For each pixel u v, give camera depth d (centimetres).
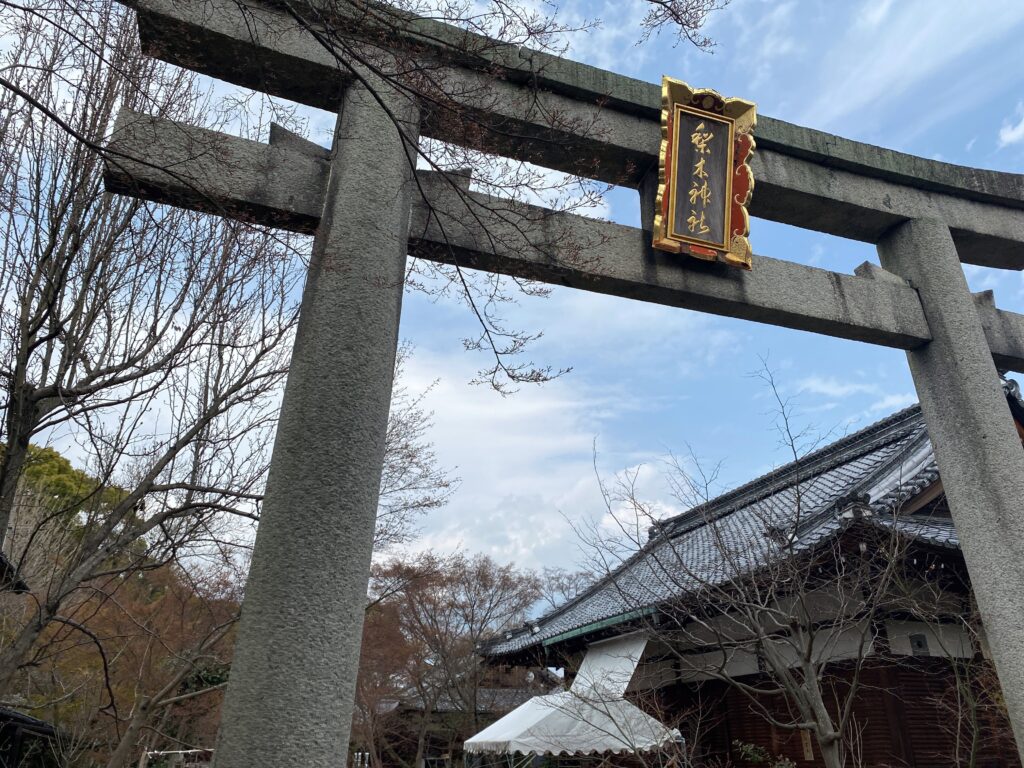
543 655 1512
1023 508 583
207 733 1617
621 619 1030
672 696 1180
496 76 522
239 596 1212
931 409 652
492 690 2511
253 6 476
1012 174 757
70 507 583
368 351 418
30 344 505
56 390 513
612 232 562
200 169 447
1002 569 572
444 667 2238
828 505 997
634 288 558
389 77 413
